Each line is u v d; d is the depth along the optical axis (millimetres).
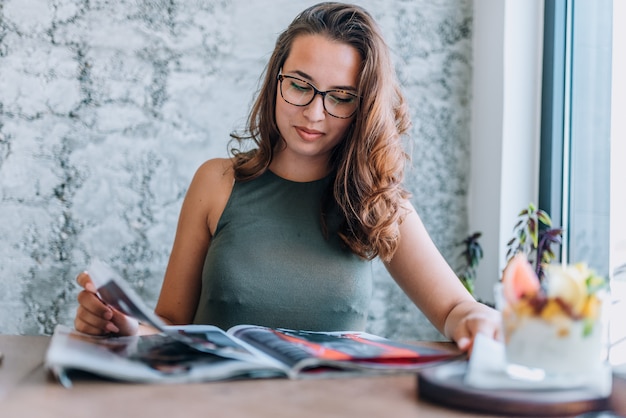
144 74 2594
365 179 1540
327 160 1632
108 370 860
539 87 2668
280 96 1506
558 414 777
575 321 856
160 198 2615
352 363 942
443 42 2857
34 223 2520
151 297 2613
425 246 1573
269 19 2686
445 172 2865
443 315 1458
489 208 2756
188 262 1645
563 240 2523
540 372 864
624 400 867
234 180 1645
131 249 2596
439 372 899
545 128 2629
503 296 901
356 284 1582
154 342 1065
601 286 875
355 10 1526
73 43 2533
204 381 897
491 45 2748
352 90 1493
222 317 1536
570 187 2523
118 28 2568
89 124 2555
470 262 2652
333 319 1564
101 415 740
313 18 1508
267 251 1562
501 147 2686
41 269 2525
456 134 2871
